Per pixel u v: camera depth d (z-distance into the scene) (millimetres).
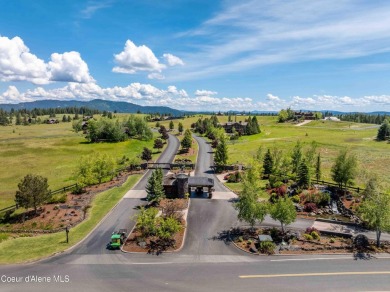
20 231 43250
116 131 128625
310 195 52969
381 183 60688
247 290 29141
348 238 40750
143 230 41750
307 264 34344
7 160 97312
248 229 43781
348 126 171875
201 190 61719
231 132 159250
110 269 32969
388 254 36750
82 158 63781
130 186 65375
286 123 196250
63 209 51562
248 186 42844
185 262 34688
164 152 106750
